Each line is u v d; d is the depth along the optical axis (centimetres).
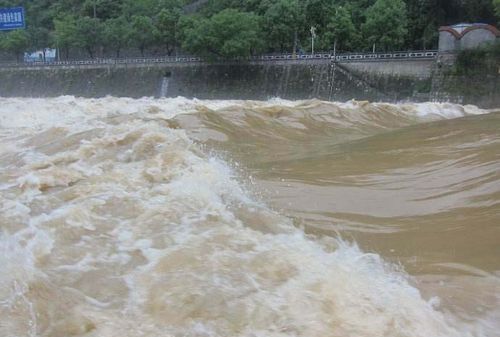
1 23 5641
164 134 1345
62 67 7831
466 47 4966
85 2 10438
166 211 841
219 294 588
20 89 8012
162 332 521
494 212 887
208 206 881
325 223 870
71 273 634
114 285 610
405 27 6569
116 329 521
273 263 670
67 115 2162
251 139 1705
